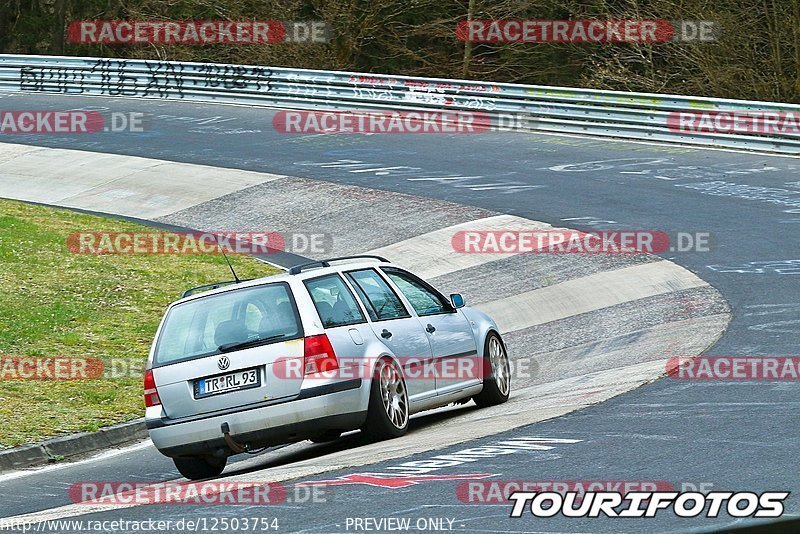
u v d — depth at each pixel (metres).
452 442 21.44
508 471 18.11
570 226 53.09
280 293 22.89
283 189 65.38
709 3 93.88
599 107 75.00
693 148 69.62
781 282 39.88
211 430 22.19
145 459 26.70
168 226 61.38
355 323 23.36
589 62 113.69
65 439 28.05
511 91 78.75
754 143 67.38
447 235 54.12
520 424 22.86
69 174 72.56
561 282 45.19
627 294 41.94
